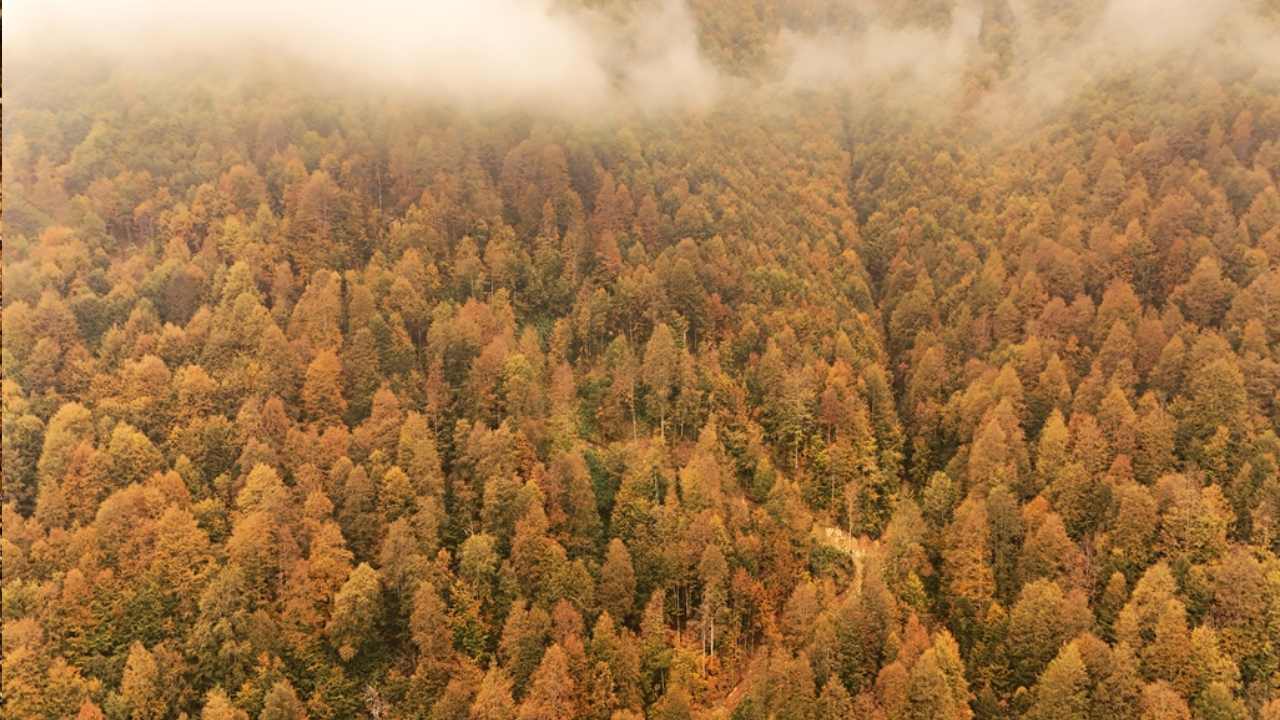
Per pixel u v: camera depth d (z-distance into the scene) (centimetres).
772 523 11788
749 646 11006
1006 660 9800
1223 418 12119
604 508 12206
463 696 9075
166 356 12669
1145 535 10644
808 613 10306
